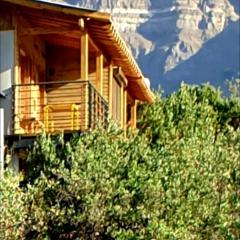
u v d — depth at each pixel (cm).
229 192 3088
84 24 3016
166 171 2645
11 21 3156
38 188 2356
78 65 3719
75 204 2411
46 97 3622
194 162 3088
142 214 2419
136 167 2505
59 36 3559
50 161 2589
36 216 2306
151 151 2678
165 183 2561
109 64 3653
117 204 2420
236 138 3747
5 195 2141
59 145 2686
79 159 2484
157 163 2622
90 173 2442
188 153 3139
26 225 2258
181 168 2855
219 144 3497
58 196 2395
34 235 2297
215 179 3095
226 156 3366
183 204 2598
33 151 2659
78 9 2983
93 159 2480
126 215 2406
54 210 2345
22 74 3375
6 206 2136
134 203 2462
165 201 2522
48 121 3394
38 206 2334
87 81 2973
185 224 2564
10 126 3020
